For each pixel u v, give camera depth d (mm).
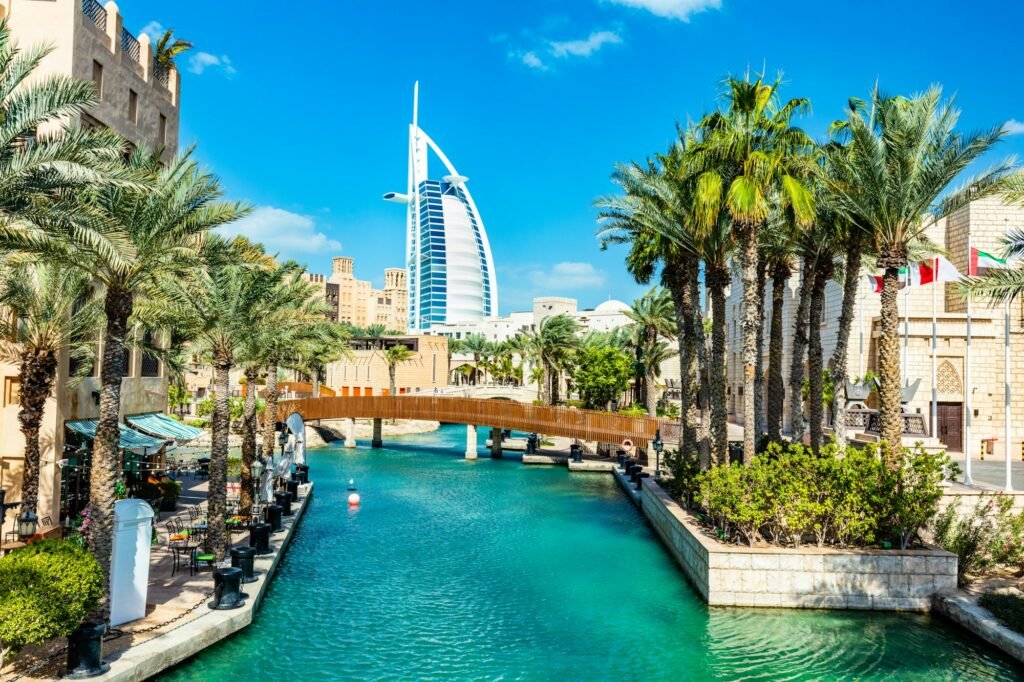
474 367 121875
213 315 20562
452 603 18828
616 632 16688
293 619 17312
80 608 11914
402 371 110125
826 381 41562
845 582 18000
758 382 33875
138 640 13961
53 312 18359
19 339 18469
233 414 64688
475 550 24859
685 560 21500
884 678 14188
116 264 13438
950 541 19469
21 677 11969
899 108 20062
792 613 17812
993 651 15406
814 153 22078
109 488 14453
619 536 27250
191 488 32875
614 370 62688
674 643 15945
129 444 24891
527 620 17516
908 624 17031
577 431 47156
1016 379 36875
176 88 30719
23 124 12617
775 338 30859
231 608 16062
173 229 15531
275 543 22875
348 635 16359
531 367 98625
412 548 25109
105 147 13227
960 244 40156
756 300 22234
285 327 28109
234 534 23969
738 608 18188
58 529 20688
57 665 12500
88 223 12875
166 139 29656
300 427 37312
